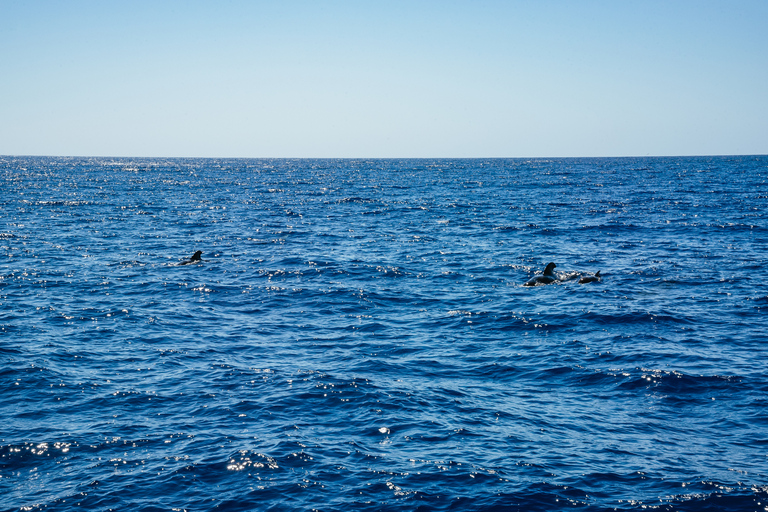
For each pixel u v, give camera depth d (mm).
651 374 14992
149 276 27516
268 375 15070
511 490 9766
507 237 40219
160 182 117688
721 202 61969
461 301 23141
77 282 25969
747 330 18828
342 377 14898
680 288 24625
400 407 13094
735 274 27172
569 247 35719
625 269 28859
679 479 10094
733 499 9500
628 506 9352
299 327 19797
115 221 49719
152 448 11164
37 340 17688
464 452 11062
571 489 9812
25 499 9477
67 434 11695
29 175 138750
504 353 17047
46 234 40781
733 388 14086
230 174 163375
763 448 11203
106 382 14516
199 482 10000
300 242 38719
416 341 18250
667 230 42250
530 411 13016
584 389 14336
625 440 11594
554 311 21234
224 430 11930
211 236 41562
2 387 14016
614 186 93438
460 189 92875
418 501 9477
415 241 38844
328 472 10320
